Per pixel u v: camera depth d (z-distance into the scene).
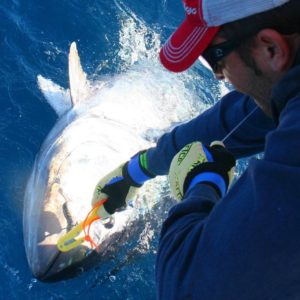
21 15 3.71
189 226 1.36
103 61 3.72
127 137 3.13
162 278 1.33
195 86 3.76
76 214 2.72
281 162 1.12
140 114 3.38
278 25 1.15
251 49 1.23
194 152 1.69
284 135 1.13
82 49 3.73
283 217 1.09
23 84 3.47
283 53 1.18
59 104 3.43
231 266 1.15
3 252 3.02
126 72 3.65
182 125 2.25
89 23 3.82
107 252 2.83
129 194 2.31
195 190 1.57
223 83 3.84
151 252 3.04
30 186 3.01
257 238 1.12
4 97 3.41
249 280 1.14
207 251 1.21
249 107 2.01
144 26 3.95
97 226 2.73
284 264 1.11
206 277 1.20
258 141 2.04
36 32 3.69
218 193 1.63
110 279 2.96
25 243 2.88
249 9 1.15
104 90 3.43
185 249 1.29
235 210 1.17
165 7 4.12
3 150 3.25
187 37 1.33
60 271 2.74
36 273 2.74
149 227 2.99
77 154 2.93
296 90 1.19
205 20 1.24
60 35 3.72
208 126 2.14
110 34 3.83
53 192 2.79
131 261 2.99
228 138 2.07
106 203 2.30
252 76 1.29
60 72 3.58
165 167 2.25
